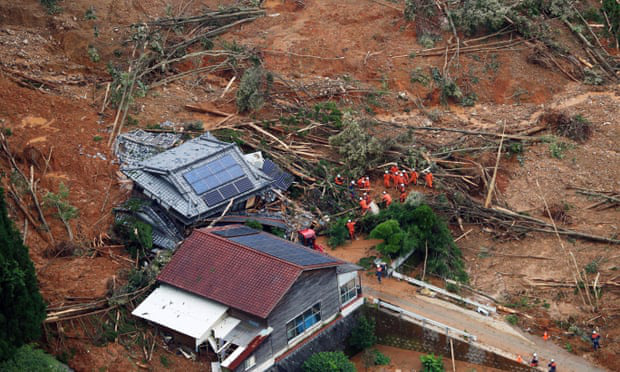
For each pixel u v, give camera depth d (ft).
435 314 149.38
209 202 152.87
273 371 133.69
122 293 136.87
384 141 181.16
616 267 159.94
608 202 176.24
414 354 147.43
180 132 176.86
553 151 188.03
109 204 156.97
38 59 190.39
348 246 163.43
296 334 137.49
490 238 169.37
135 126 178.29
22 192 152.15
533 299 155.53
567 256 164.04
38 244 144.66
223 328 131.23
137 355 130.62
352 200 171.12
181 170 155.33
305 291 136.56
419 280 157.28
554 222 172.04
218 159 159.74
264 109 191.11
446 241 162.61
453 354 144.97
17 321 118.11
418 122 195.72
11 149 161.17
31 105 174.50
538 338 147.13
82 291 136.05
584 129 194.80
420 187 176.86
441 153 182.91
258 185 159.53
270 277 133.28
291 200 168.76
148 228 149.38
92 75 192.75
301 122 188.14
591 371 140.46
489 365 143.33
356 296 148.66
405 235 156.97
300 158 178.09
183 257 139.33
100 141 170.91
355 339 146.30
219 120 185.88
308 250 144.56
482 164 182.70
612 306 152.46
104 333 131.03
